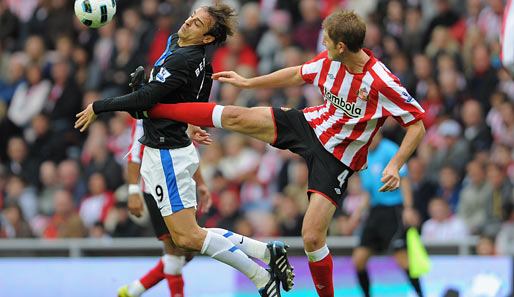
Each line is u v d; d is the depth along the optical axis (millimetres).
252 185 36938
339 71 19297
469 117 37500
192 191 20250
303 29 43062
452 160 36688
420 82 39406
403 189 29688
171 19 43781
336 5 45156
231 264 20172
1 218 38531
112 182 38312
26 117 43531
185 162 20141
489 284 30547
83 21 19828
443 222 34281
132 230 34844
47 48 46656
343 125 19469
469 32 40625
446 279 30906
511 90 38719
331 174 19609
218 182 36406
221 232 20781
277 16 43594
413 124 19109
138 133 23797
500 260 30656
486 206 34219
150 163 20203
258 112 20047
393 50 40438
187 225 20000
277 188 36906
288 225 34156
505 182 34469
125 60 43281
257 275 20281
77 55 44312
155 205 23391
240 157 38094
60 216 36562
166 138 20000
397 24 42281
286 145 20141
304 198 35125
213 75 20422
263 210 36094
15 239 36062
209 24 19891
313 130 19922
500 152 35906
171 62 19500
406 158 19109
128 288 24422
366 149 19797
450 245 31438
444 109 38469
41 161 41719
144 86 19422
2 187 40656
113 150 39500
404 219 29516
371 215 30219
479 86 39125
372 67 19016
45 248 31906
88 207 37156
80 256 31750
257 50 42719
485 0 42219
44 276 31672
